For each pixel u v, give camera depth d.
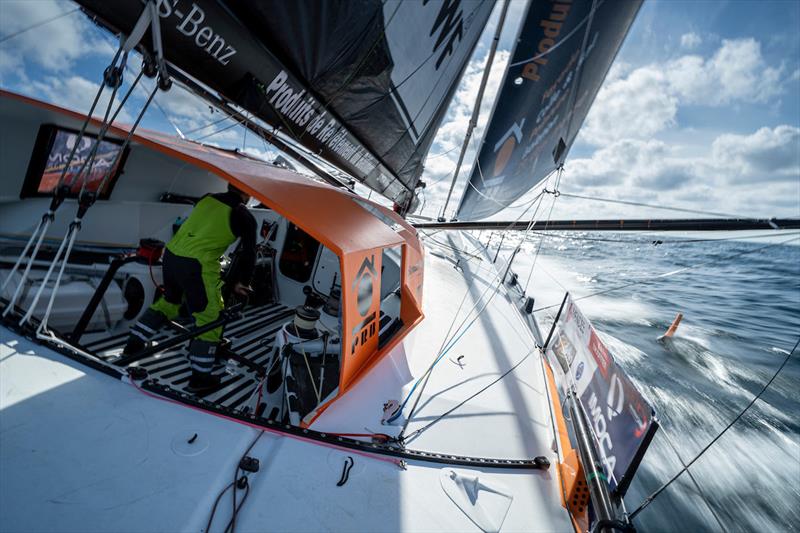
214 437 1.05
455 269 4.38
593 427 1.40
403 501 1.04
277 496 0.93
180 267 1.57
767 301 10.71
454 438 1.41
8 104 1.63
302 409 1.40
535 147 4.15
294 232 3.03
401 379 1.71
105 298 1.94
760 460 3.61
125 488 0.83
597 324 7.04
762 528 2.85
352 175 3.26
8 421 0.92
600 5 3.13
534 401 1.80
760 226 1.77
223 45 1.57
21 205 1.97
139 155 2.37
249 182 1.30
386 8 1.90
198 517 0.81
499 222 3.54
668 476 3.19
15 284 1.68
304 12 1.63
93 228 2.26
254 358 2.16
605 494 1.11
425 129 3.33
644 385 4.82
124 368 1.22
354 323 1.42
